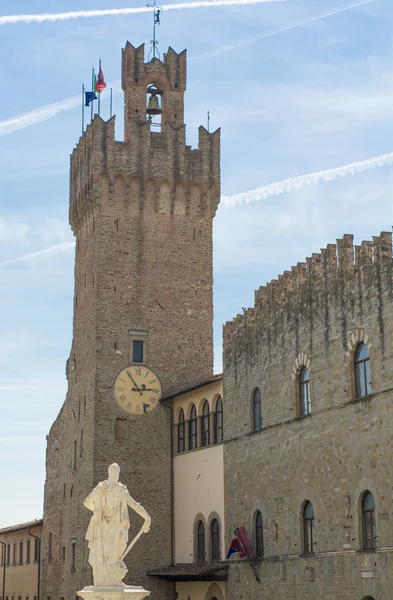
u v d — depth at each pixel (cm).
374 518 5191
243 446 6731
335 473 5556
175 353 7994
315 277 5931
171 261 8144
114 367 7800
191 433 7625
